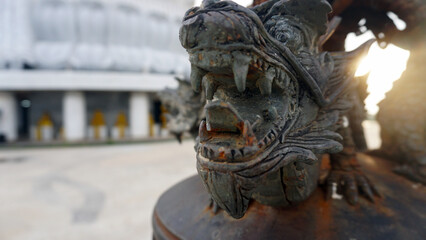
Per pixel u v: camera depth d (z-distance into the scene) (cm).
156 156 676
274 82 64
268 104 66
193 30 53
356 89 106
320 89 72
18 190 404
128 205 331
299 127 68
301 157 61
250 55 56
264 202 82
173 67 1198
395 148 115
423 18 104
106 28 1109
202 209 98
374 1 114
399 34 119
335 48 134
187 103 126
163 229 100
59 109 1163
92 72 1031
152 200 347
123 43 1148
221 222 87
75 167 566
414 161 101
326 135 71
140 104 1092
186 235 88
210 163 58
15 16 1016
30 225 277
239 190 57
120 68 1083
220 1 56
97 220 287
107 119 1195
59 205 336
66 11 1076
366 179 91
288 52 64
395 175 104
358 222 76
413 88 108
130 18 1129
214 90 67
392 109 114
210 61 55
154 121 1228
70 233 257
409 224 76
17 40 1006
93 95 1177
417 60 109
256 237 77
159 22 1224
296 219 80
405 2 107
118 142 977
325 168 106
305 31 71
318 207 83
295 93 69
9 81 958
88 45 1102
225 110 55
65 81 984
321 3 67
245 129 55
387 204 84
